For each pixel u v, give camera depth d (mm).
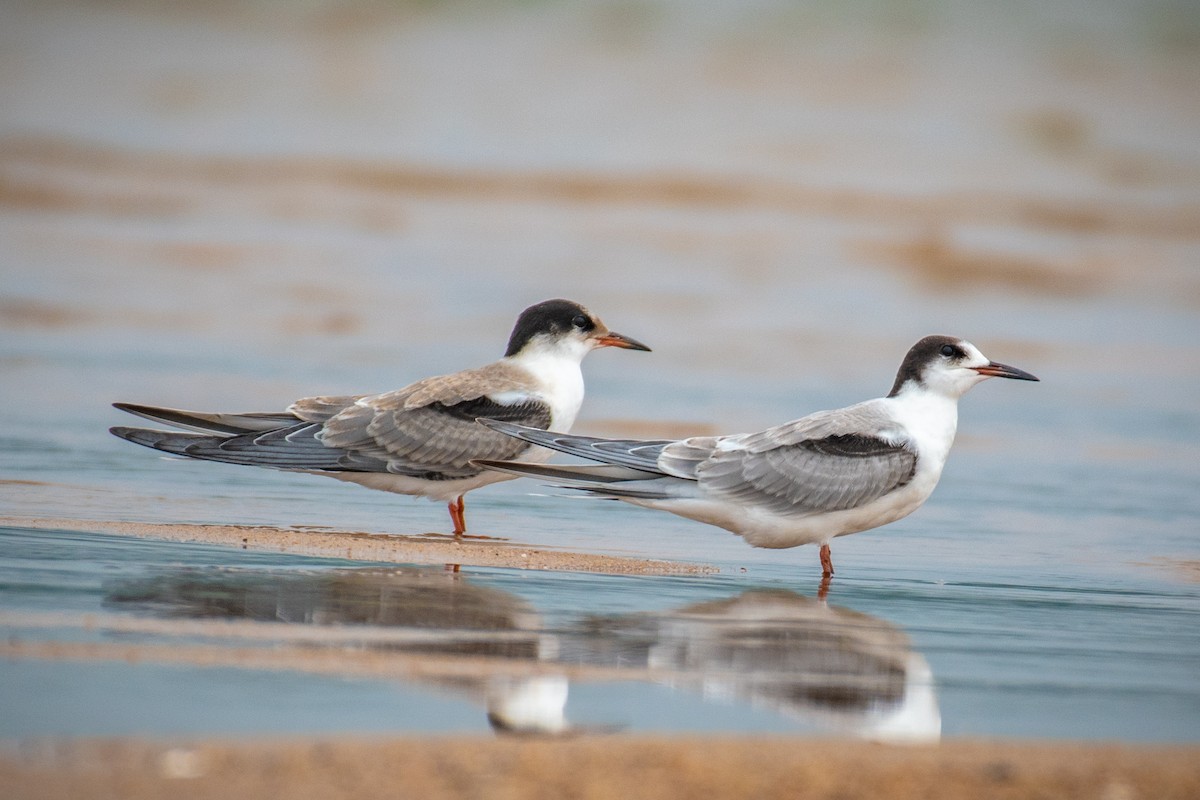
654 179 32812
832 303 24078
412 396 11742
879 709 7133
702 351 20125
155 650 7355
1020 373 10711
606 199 31266
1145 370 20406
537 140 36156
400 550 10469
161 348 18688
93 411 15203
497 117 38094
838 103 40219
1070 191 34031
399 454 11508
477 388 11828
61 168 31266
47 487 11953
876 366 19750
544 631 8312
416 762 5945
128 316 20500
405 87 40344
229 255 25109
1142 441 16172
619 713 6832
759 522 10398
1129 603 9820
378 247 26469
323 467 11430
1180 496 13602
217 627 7891
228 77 40375
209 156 33250
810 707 7102
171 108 37625
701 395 17328
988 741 6719
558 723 6625
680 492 10414
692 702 7074
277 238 26656
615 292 23953
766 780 6012
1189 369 20531
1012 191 33688
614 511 12625
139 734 6109
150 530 10523
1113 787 6164
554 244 27359
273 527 11062
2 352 17891
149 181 30734
